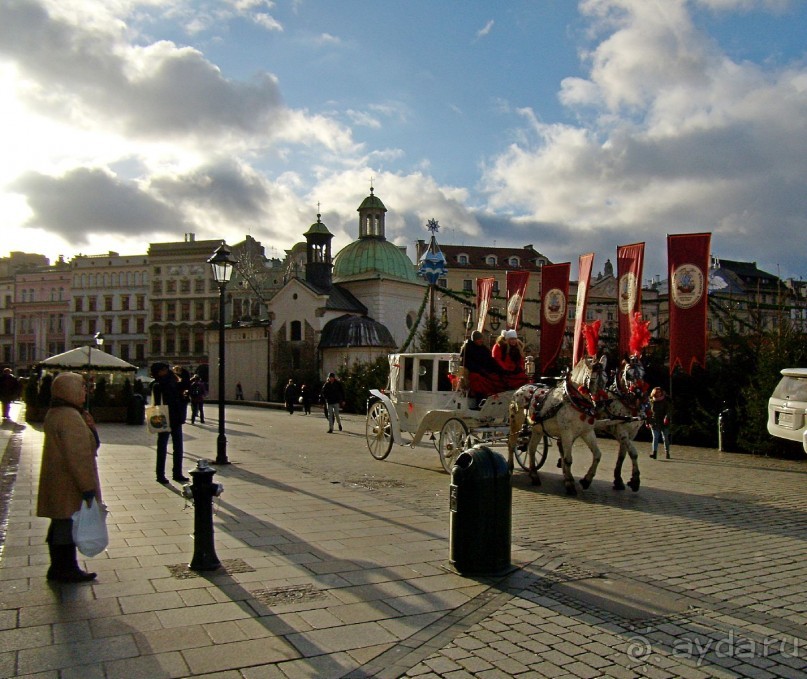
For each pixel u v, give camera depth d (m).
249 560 7.79
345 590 6.77
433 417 14.92
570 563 7.91
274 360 60.84
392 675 4.92
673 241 19.39
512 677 4.91
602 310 71.50
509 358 14.80
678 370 22.81
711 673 5.02
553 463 17.47
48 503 6.71
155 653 5.22
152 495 11.77
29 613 6.03
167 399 13.18
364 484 13.45
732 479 14.89
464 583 7.07
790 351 19.36
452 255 90.06
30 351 106.44
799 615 6.25
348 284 63.44
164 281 98.88
